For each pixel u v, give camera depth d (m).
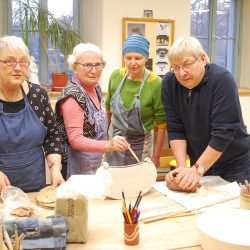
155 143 2.45
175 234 1.36
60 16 3.98
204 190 1.75
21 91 1.81
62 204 1.26
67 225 1.26
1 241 1.08
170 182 1.78
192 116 1.88
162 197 1.70
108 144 1.95
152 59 3.79
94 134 2.14
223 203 1.62
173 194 1.72
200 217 1.34
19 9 3.83
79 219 1.26
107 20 3.62
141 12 3.71
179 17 3.85
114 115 2.44
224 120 1.78
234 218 1.34
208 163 1.80
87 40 4.10
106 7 3.60
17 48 1.65
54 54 3.93
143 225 1.43
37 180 1.88
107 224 1.43
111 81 2.50
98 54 2.09
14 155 1.80
